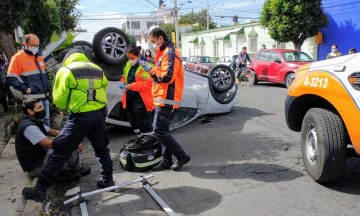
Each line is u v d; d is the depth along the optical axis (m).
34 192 3.79
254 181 4.19
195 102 7.14
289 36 18.02
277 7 17.66
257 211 3.47
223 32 33.25
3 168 4.89
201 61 20.94
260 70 14.67
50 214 3.59
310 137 4.04
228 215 3.43
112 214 3.58
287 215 3.36
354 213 3.33
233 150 5.42
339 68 3.59
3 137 6.49
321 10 17.58
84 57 3.96
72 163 4.34
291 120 4.51
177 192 4.01
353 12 17.72
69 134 3.73
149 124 5.62
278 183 4.09
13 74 5.26
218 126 6.97
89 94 3.77
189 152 5.46
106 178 4.14
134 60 5.31
